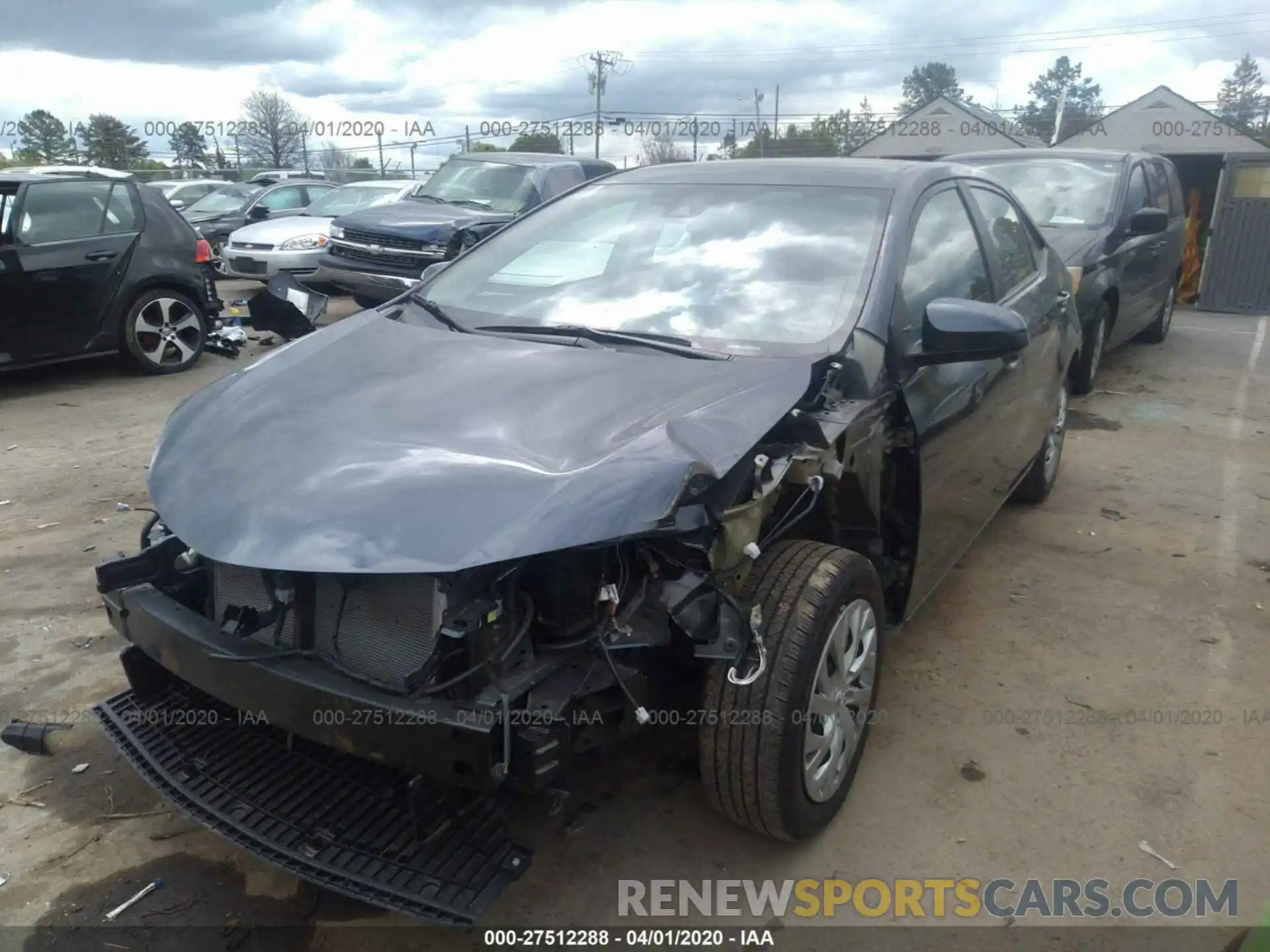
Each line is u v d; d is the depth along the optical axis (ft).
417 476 7.48
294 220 43.14
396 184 48.26
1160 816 9.64
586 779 10.06
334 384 9.26
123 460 20.03
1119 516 17.44
